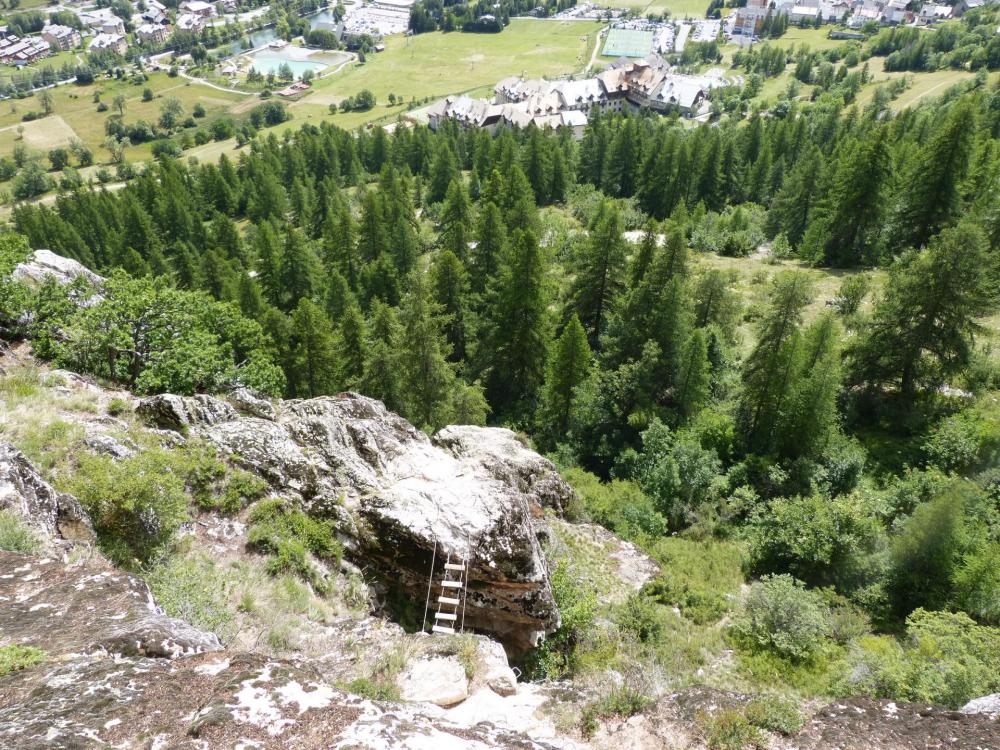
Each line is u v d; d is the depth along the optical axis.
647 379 35.00
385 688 9.63
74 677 6.15
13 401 14.96
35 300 22.28
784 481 28.16
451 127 123.50
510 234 58.56
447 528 13.85
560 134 118.00
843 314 41.34
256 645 10.60
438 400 36.31
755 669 16.55
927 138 73.81
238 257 83.25
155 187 101.38
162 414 15.71
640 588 19.95
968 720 8.84
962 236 29.23
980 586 19.59
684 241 37.47
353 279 67.44
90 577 8.21
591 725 9.79
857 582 21.66
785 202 66.44
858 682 15.34
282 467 14.97
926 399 32.56
